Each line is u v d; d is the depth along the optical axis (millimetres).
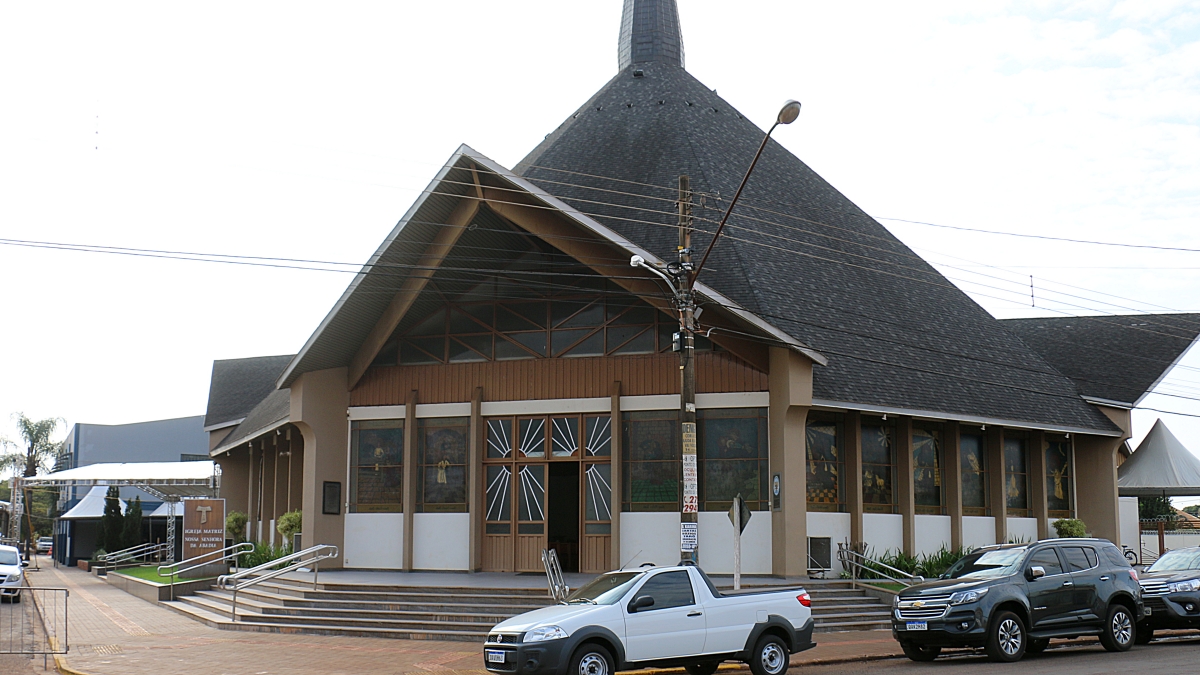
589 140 36594
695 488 19844
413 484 30609
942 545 30219
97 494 66750
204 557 35188
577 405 29344
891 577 27453
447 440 30734
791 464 26594
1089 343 37500
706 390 28141
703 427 28125
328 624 23219
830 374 27703
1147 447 38469
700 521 27734
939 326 33719
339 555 31047
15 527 75062
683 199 20906
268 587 27484
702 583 16250
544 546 29203
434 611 23297
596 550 28641
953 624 17812
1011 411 31188
